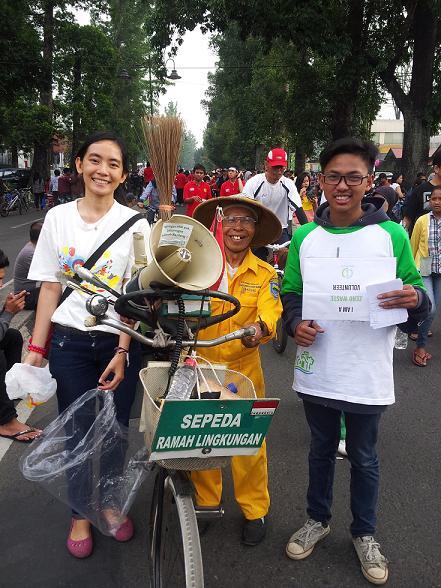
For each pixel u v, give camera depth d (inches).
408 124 725.3
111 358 107.5
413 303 92.4
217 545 112.8
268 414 75.5
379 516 123.0
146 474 113.6
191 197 480.1
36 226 207.5
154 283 80.3
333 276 95.6
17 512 122.0
